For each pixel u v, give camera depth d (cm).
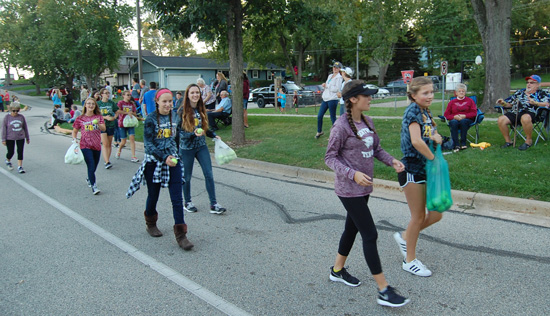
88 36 4184
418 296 341
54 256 447
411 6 4478
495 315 310
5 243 489
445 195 340
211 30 1084
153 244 479
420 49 5641
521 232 467
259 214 579
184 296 353
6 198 699
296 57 5525
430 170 345
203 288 367
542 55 6072
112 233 518
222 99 1298
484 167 666
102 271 407
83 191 737
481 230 479
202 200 658
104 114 908
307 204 616
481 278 368
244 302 341
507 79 1319
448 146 795
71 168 948
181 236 461
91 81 4616
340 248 362
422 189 359
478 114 791
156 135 465
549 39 5819
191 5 953
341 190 329
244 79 1277
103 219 577
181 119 568
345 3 3950
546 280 360
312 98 2338
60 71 4994
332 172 752
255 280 381
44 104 4072
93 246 475
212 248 462
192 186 748
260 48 1269
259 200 647
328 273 390
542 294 337
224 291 361
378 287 345
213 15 959
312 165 812
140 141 1294
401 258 416
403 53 5559
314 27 1089
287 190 700
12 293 365
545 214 511
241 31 1059
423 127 349
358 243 460
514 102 767
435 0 5009
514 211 533
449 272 382
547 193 538
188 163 582
